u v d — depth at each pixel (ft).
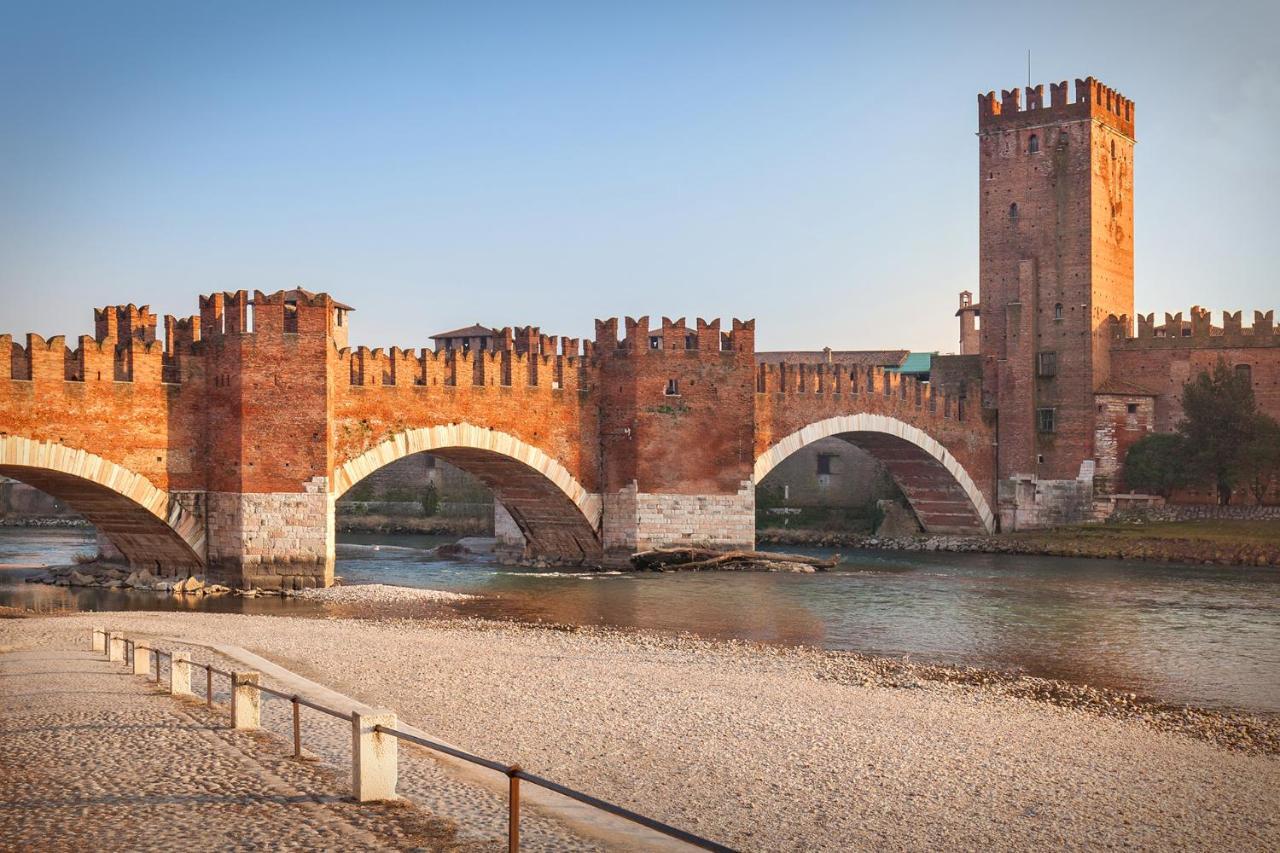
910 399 323.16
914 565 276.41
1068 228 342.64
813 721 103.09
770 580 238.68
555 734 94.38
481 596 207.82
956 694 125.70
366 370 216.54
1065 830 76.59
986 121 354.13
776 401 286.87
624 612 190.70
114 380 195.93
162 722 83.35
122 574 215.92
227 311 202.80
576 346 268.21
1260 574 255.29
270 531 202.59
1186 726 114.01
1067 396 342.03
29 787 65.46
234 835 57.31
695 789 80.38
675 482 258.78
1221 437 318.45
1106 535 308.60
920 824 75.66
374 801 64.49
